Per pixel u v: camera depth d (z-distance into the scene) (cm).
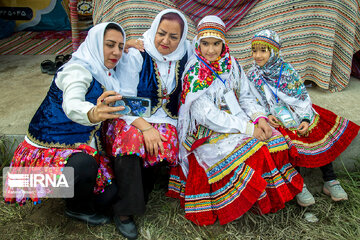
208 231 223
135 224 226
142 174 229
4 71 413
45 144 203
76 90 189
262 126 227
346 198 236
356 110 291
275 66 238
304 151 232
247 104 244
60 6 590
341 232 221
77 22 374
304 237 217
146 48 224
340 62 319
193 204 223
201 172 224
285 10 308
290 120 235
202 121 225
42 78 390
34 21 596
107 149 231
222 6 312
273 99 245
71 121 204
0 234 224
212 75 225
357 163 275
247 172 210
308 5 304
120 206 212
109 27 201
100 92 209
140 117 217
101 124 228
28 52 488
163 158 215
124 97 210
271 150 222
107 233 222
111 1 318
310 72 331
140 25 322
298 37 317
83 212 228
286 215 235
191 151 230
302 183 227
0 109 315
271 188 220
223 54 225
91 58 203
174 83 234
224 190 218
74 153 199
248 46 326
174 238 218
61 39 554
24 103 326
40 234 222
